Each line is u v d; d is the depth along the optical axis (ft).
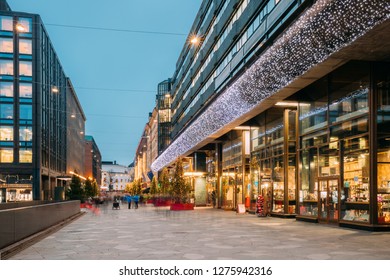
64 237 47.55
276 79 56.65
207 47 128.88
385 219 49.98
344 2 36.86
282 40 48.91
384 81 50.98
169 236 47.73
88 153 500.33
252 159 94.17
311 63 48.62
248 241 42.16
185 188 117.91
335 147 58.95
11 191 182.29
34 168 184.75
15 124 185.57
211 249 36.78
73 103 322.34
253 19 82.28
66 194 194.49
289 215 74.84
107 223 69.82
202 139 115.75
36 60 189.78
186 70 174.91
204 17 137.90
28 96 187.93
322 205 62.44
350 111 55.16
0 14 187.73
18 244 36.99
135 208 139.54
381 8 34.32
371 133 50.16
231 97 73.67
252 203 93.09
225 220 72.74
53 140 225.15
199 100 142.82
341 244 39.17
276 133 80.89
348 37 40.75
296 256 32.48
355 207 53.67
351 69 54.60
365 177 51.65
